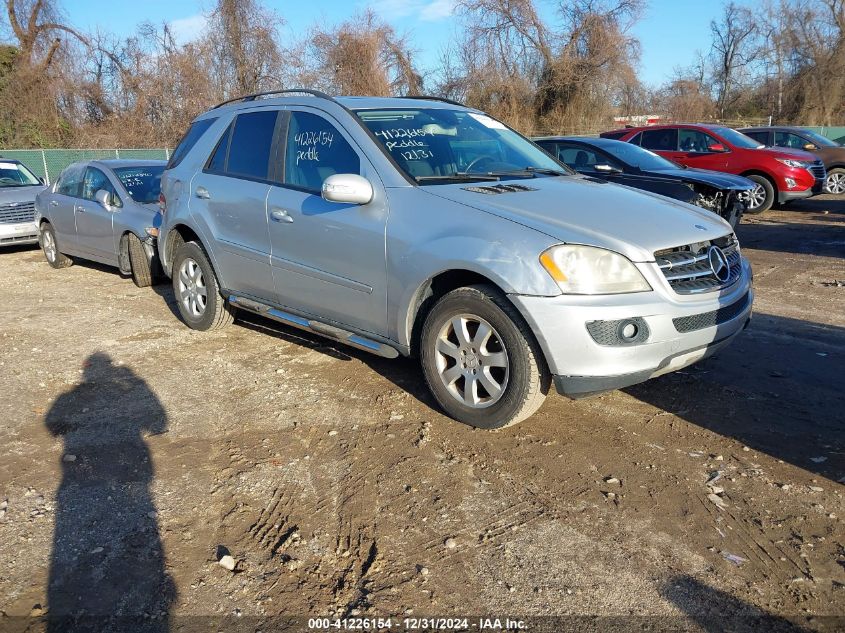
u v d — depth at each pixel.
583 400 4.50
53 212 9.45
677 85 40.66
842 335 5.84
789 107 44.97
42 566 2.96
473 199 4.03
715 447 3.88
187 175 5.96
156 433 4.19
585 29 32.31
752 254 9.70
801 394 4.57
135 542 3.13
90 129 32.78
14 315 6.96
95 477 3.69
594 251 3.60
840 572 2.86
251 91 31.84
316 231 4.64
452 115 5.21
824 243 10.52
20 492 3.54
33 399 4.73
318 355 5.53
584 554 3.00
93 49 33.41
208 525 3.25
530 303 3.58
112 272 9.34
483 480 3.59
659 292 3.64
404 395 4.66
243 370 5.23
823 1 43.22
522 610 2.68
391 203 4.24
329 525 3.23
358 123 4.63
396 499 3.43
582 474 3.62
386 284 4.25
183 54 31.58
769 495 3.41
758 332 5.93
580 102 32.78
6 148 32.06
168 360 5.50
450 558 2.99
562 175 5.01
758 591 2.76
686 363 3.87
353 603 2.74
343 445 3.99
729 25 47.72
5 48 33.34
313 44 31.34
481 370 3.93
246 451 3.95
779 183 13.62
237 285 5.54
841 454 3.79
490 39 32.59
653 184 9.10
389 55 31.62
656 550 3.02
